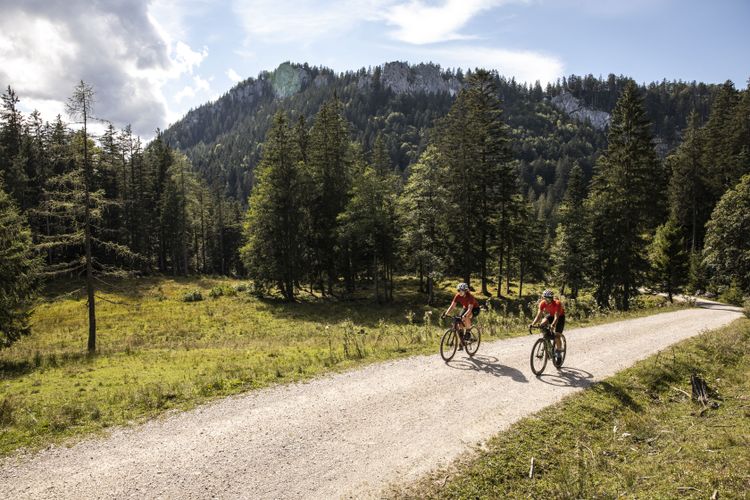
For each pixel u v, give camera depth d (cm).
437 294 4269
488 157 4100
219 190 8256
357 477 622
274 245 4112
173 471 625
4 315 2055
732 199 4234
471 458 683
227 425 784
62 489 575
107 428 771
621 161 3531
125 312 3538
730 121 5506
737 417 901
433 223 3828
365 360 1234
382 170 4850
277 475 621
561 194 13888
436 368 1148
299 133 4844
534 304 2081
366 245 3981
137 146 6184
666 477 650
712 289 4666
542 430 792
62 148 2277
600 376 1133
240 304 3916
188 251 7862
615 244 3544
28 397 1116
